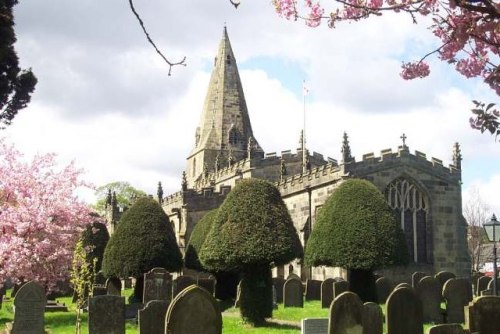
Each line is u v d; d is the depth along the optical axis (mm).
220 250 23219
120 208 79500
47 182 29828
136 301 32969
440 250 37531
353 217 27062
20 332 18453
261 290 22766
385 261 26266
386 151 37344
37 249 26688
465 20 6781
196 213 51531
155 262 32156
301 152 57531
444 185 38312
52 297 35500
